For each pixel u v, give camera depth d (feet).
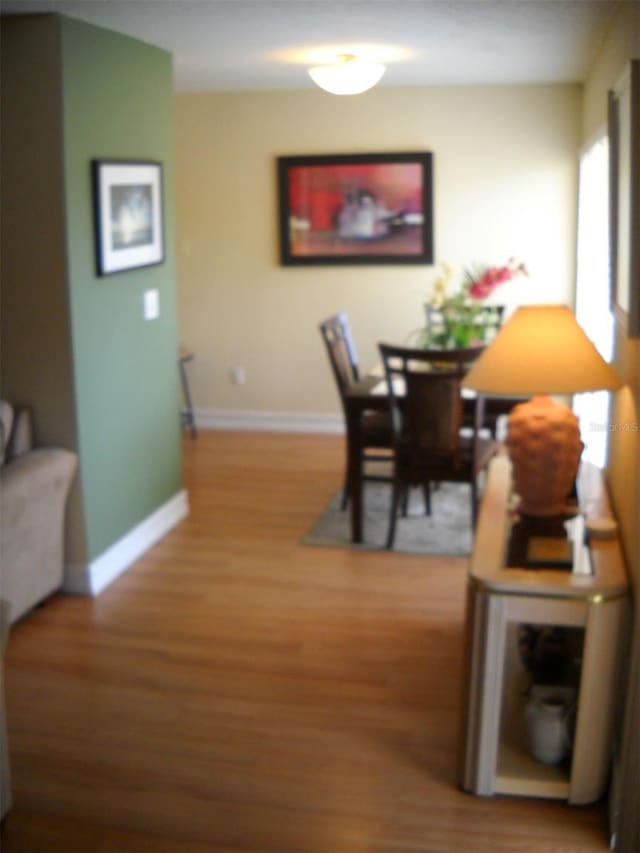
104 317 14.24
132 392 15.30
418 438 15.07
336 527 16.90
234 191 22.68
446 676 11.82
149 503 16.12
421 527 16.89
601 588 8.76
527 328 9.68
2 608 9.40
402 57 16.65
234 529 16.88
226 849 8.79
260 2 11.55
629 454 9.49
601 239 15.75
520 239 21.53
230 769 9.97
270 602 13.93
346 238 22.33
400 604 13.84
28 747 10.38
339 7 11.92
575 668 10.02
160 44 15.19
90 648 12.56
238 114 22.29
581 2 11.60
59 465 13.26
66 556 14.12
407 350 14.48
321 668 12.03
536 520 10.25
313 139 22.03
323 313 22.84
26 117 12.84
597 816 9.20
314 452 21.77
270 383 23.48
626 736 8.19
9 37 12.67
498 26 13.34
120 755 10.22
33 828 9.10
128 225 14.69
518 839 8.89
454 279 21.94
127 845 8.86
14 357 13.58
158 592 14.29
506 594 8.91
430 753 10.23
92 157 13.61
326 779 9.80
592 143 16.40
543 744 9.52
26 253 13.23
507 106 21.06
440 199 21.76
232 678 11.80
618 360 10.89
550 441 9.95
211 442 22.70
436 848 8.77
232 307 23.29
